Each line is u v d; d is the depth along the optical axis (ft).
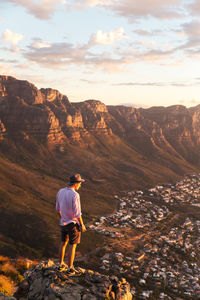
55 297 20.81
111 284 23.72
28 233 574.15
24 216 650.02
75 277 23.71
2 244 497.46
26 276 27.40
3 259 48.52
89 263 464.65
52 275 23.40
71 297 20.85
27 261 49.16
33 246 522.88
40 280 23.62
